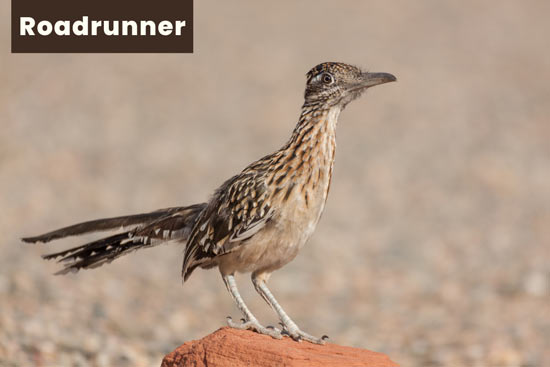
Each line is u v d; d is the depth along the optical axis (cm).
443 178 3575
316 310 2119
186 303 2125
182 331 1859
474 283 2372
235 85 5012
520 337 1853
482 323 1995
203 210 991
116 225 1037
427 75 5278
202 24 6300
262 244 932
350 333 1912
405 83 5125
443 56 5703
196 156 3759
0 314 1733
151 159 3675
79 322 1794
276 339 900
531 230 2922
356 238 2816
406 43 5972
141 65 5269
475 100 4853
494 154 3872
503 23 6588
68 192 3123
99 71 5022
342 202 3222
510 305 2152
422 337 1886
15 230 2625
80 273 2267
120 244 1035
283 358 825
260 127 4291
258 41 5941
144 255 2603
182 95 4766
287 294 2270
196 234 979
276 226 927
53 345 1594
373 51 5694
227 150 3891
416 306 2167
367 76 943
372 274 2461
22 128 3928
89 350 1605
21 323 1688
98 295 2081
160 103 4597
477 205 3244
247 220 927
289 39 6003
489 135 4216
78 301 1980
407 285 2362
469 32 6306
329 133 949
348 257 2612
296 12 6762
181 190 3228
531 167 3706
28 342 1581
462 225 2994
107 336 1717
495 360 1700
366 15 6719
